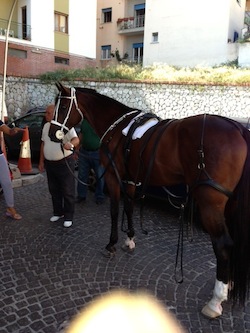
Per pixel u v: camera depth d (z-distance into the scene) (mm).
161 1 25250
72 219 4844
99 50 33406
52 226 4828
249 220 2586
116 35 32188
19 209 5555
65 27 23406
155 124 3188
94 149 5711
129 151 3299
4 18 21750
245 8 27703
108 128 3678
